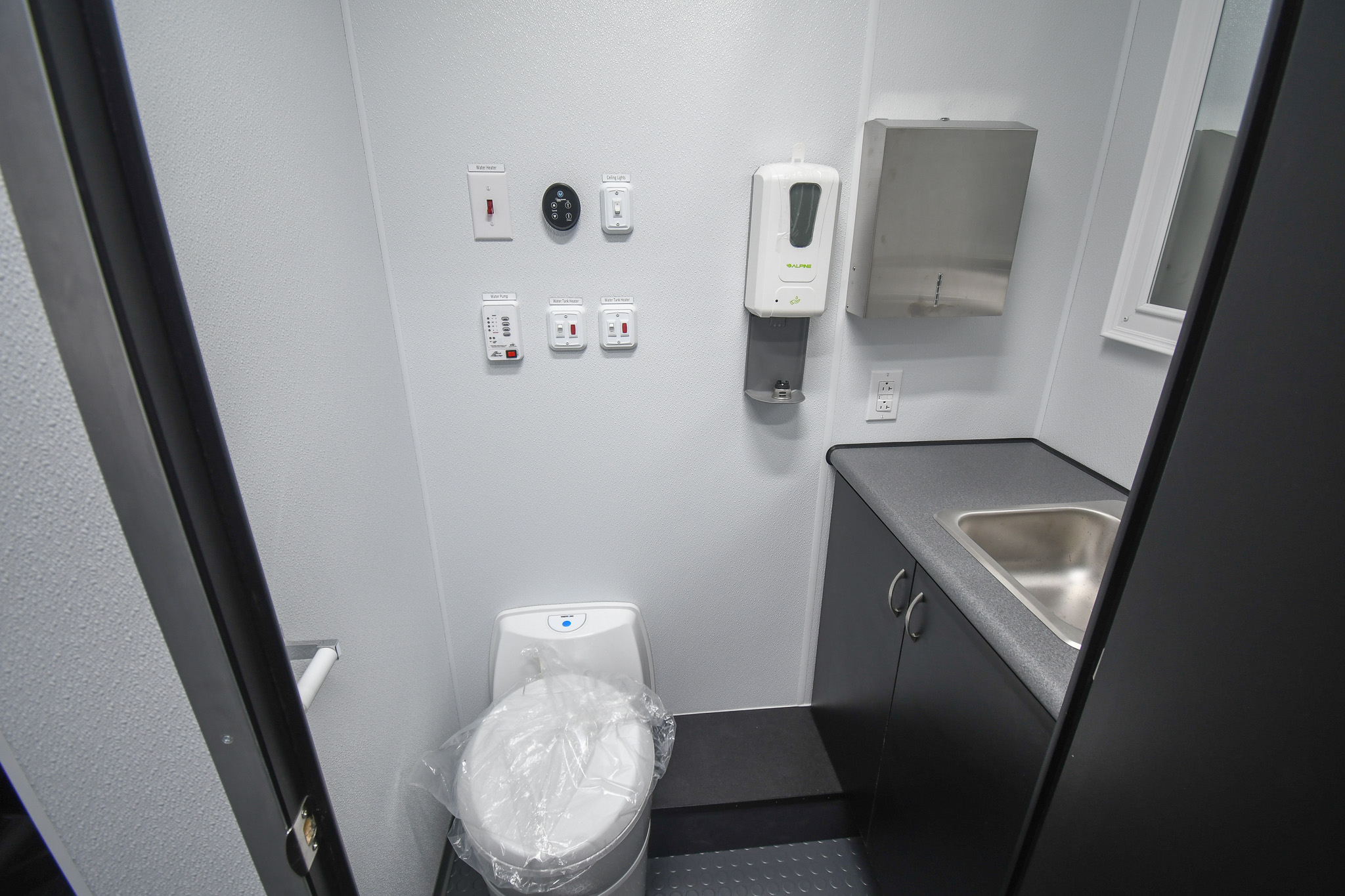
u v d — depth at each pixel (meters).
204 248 0.62
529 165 1.20
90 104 0.30
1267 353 0.38
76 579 0.37
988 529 1.18
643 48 1.15
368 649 1.01
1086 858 0.57
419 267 1.24
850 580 1.44
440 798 1.24
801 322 1.34
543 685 1.38
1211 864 0.43
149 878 0.47
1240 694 0.40
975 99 1.25
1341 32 0.33
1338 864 0.34
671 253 1.29
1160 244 1.18
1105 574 0.53
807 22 1.16
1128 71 1.23
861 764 1.40
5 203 0.29
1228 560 0.41
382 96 1.12
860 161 1.27
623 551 1.54
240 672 0.41
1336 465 0.33
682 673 1.71
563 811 1.10
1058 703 0.72
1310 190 0.35
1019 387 1.50
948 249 1.23
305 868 0.47
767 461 1.49
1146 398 1.23
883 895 1.29
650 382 1.39
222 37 0.68
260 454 0.71
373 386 1.11
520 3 1.10
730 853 1.44
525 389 1.35
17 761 0.40
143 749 0.42
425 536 1.40
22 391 0.32
